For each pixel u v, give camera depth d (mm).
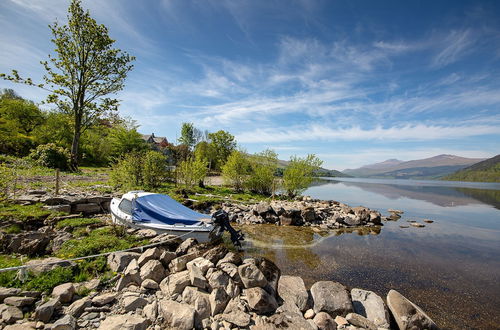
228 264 6230
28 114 41875
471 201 32625
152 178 19609
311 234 12812
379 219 16297
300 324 4754
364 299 5855
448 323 5637
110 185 18062
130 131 46406
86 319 4438
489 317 5895
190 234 8547
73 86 26688
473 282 7738
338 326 4961
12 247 6473
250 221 14648
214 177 43156
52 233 7777
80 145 40031
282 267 8367
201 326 4598
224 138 64750
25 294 4664
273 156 26422
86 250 6617
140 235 8297
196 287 5566
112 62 28109
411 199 33875
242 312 4996
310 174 25188
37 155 24766
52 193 13164
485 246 11719
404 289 7180
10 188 12344
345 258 9484
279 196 25156
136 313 4773
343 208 18453
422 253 10430
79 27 26141
